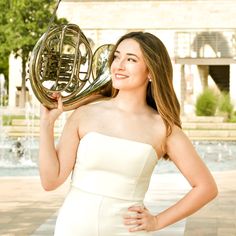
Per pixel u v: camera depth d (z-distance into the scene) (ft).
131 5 123.54
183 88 121.90
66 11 123.24
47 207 30.86
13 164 54.80
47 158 9.96
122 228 9.75
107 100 10.53
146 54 9.89
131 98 10.19
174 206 10.06
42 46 9.57
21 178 42.86
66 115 86.89
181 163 10.23
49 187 10.12
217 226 25.98
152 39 10.01
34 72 9.57
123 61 10.03
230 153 68.23
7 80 139.95
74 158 10.17
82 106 10.29
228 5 121.29
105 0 123.34
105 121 10.04
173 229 24.91
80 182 9.90
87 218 9.70
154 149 10.04
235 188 38.22
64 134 10.17
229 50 121.90
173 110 10.09
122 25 123.75
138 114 10.19
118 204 9.77
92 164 9.82
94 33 124.06
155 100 10.03
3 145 73.82
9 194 35.22
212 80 134.92
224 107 99.96
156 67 9.89
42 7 103.40
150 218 9.84
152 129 10.11
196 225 26.09
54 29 9.68
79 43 10.03
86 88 10.46
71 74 10.00
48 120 10.09
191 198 10.08
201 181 10.13
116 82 10.09
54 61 9.78
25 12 102.89
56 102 10.12
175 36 122.83
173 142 10.18
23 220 27.20
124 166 9.78
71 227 9.74
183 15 122.52
